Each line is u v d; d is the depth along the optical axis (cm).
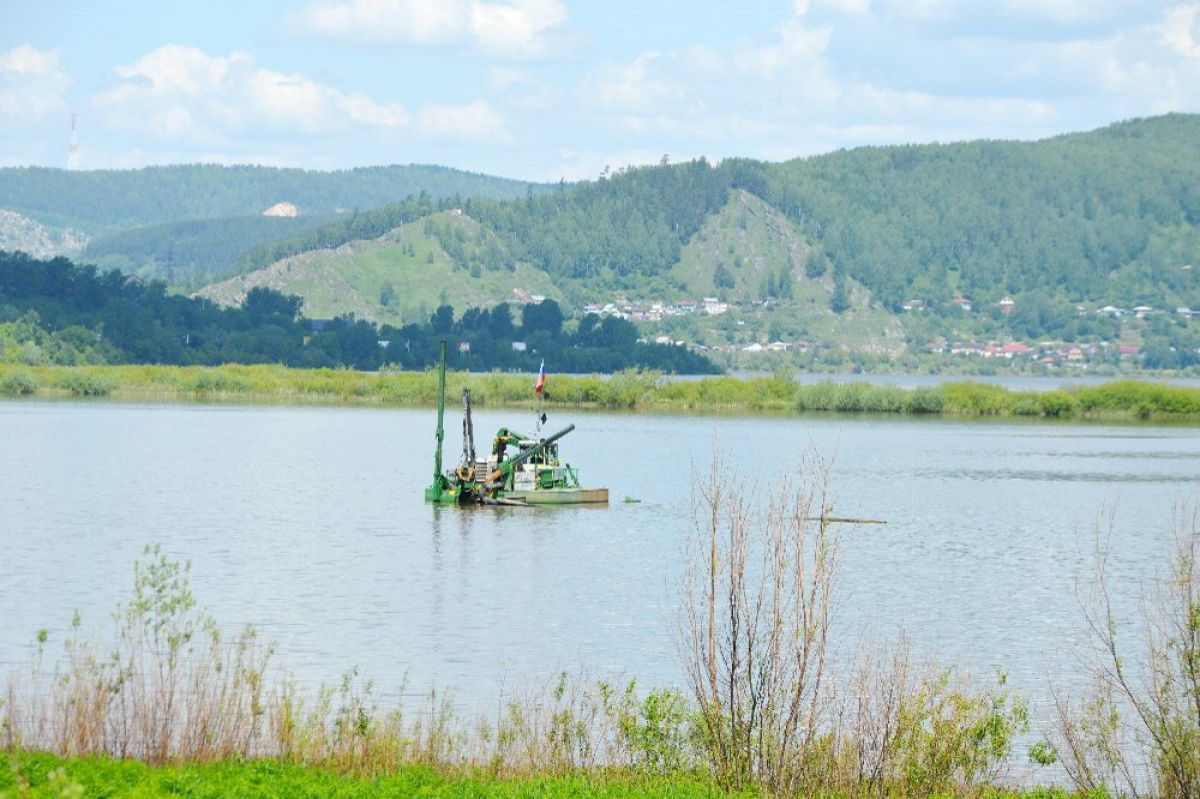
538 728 5894
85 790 4272
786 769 4850
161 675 5703
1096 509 15312
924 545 12181
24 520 12512
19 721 5550
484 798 4644
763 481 16950
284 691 5825
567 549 11175
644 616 8344
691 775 5044
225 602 8712
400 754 5231
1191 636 5347
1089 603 9162
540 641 7694
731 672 5047
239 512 13362
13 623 7819
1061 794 5047
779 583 5125
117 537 11494
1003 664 7394
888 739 4959
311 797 4512
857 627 8306
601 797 4669
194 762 4978
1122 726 5975
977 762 5162
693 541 11475
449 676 6900
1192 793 4775
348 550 11038
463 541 11612
